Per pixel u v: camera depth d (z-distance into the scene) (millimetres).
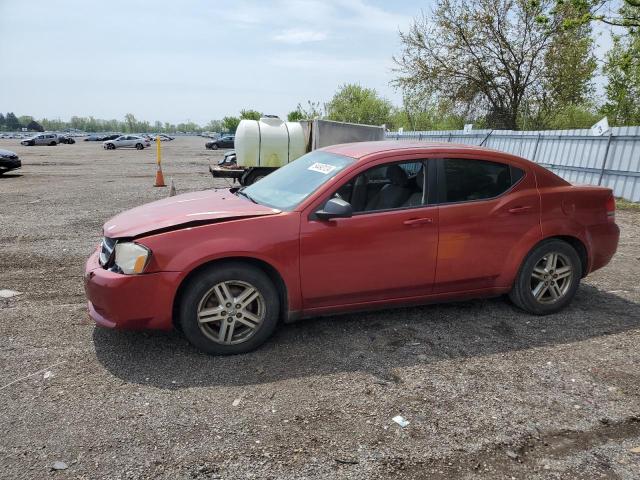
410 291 4121
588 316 4590
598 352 3848
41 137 55812
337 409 3033
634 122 24344
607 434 2814
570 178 14336
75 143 65062
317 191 3850
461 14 24797
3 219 9266
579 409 3059
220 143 48688
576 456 2623
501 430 2834
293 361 3648
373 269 3934
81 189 14328
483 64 25641
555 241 4488
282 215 3732
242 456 2592
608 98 24797
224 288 3631
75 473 2445
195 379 3373
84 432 2773
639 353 3838
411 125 35438
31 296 5004
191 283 3561
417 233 3994
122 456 2576
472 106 26672
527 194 4379
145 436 2746
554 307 4586
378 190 4004
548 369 3566
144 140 49938
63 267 6086
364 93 43844
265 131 13672
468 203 4172
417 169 4117
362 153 4145
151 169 22953
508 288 4449
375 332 4168
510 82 25547
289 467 2510
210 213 3793
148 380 3352
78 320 4367
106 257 3699
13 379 3346
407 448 2668
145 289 3471
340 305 3963
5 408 3000
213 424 2865
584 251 4688
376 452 2633
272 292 3742
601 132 13070
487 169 4320
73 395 3156
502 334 4160
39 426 2824
